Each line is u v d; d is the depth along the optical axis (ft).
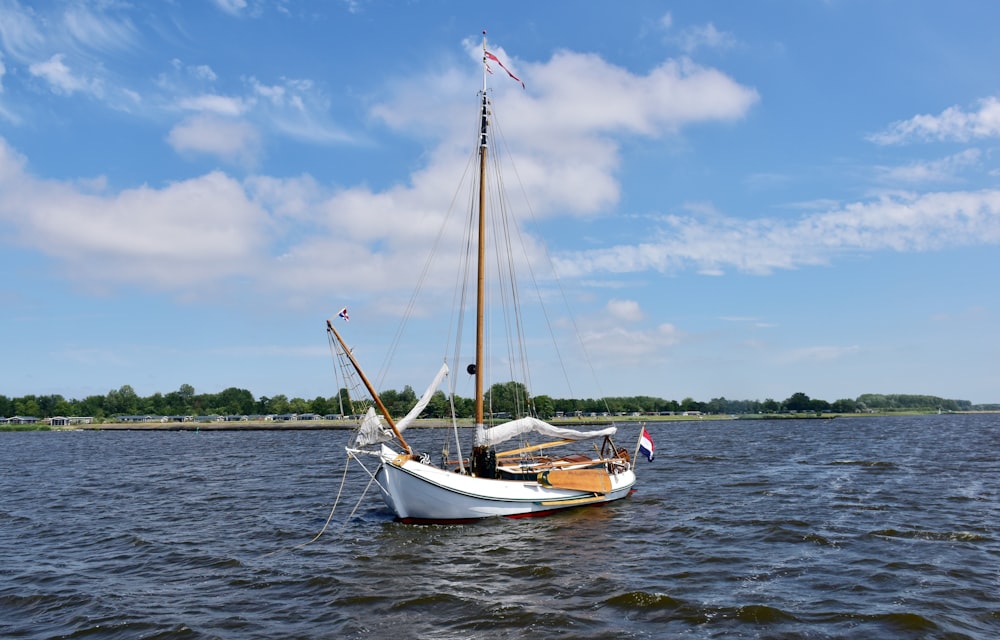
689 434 515.09
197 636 66.39
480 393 127.95
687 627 66.49
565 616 69.92
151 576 89.76
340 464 266.77
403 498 115.85
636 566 90.12
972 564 88.89
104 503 158.40
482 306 130.21
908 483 172.65
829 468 216.54
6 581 87.66
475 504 117.80
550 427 132.67
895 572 85.25
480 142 135.54
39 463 292.61
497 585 81.92
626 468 152.05
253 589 82.69
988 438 397.39
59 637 66.80
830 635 63.87
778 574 85.46
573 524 118.83
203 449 394.73
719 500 147.23
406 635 65.67
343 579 85.81
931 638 62.85
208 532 119.55
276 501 157.89
